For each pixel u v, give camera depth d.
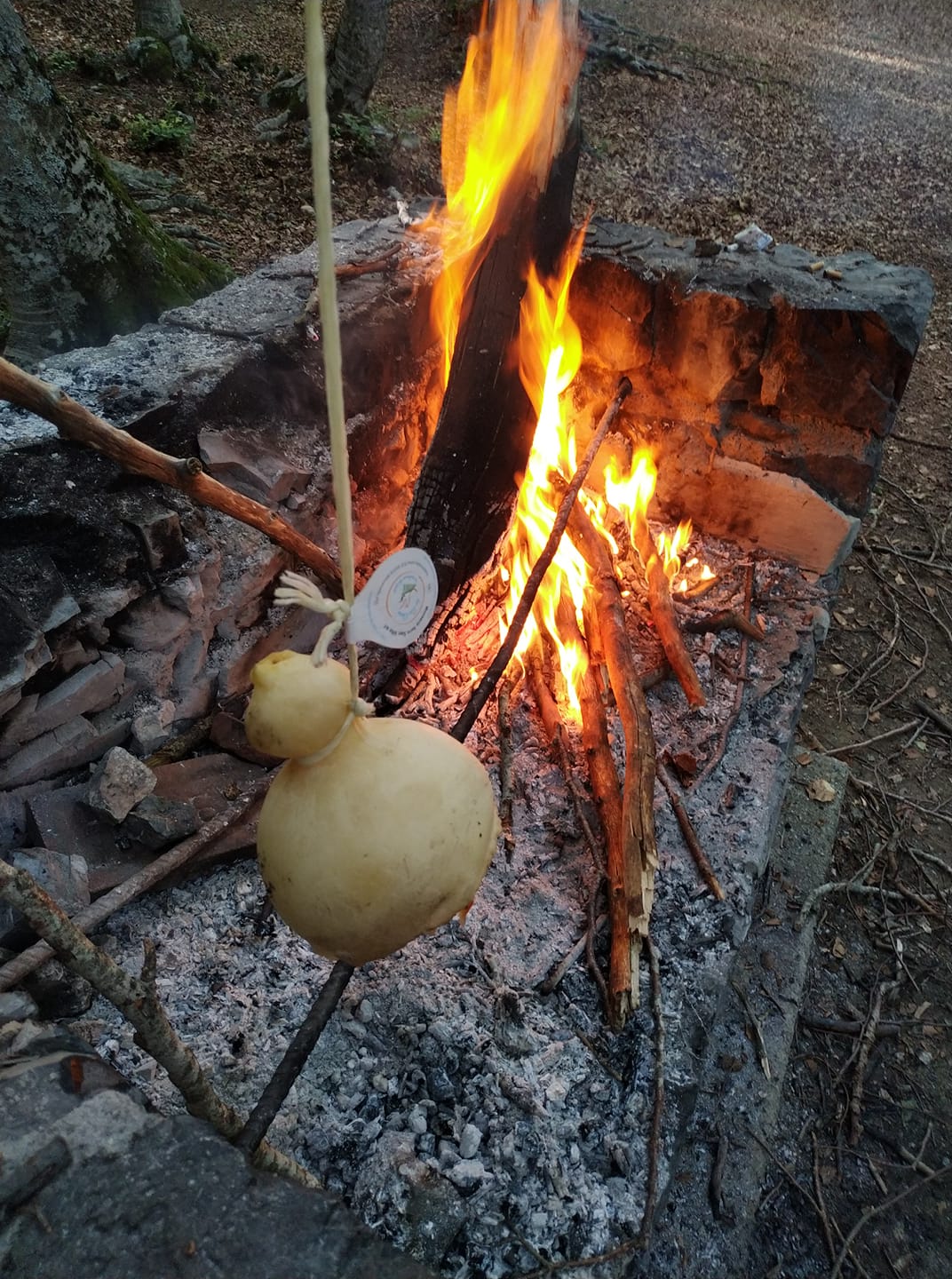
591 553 1.32
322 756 0.50
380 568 0.48
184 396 1.04
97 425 0.82
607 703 1.22
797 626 1.40
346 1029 0.86
